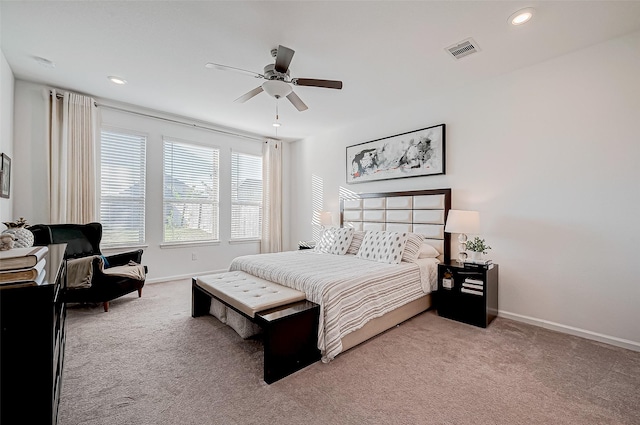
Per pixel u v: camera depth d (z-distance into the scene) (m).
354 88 3.37
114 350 2.21
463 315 2.89
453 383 1.81
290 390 1.74
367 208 4.36
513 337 2.51
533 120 2.83
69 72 3.09
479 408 1.58
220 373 1.91
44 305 0.93
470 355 2.18
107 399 1.63
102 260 3.04
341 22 2.20
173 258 4.52
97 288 2.93
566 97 2.64
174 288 4.02
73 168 3.55
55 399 1.17
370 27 2.25
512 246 2.96
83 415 1.49
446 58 2.71
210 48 2.60
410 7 2.03
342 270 2.70
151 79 3.22
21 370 0.91
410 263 3.10
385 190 4.22
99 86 3.43
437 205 3.51
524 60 2.74
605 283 2.43
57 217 3.44
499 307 3.04
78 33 2.39
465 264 2.90
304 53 2.63
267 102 3.87
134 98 3.77
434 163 3.56
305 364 2.02
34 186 3.38
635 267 2.30
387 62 2.78
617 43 2.38
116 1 2.02
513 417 1.51
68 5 2.06
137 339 2.41
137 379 1.83
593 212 2.49
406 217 3.84
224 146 5.11
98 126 3.79
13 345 0.90
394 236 3.24
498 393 1.71
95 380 1.81
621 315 2.35
